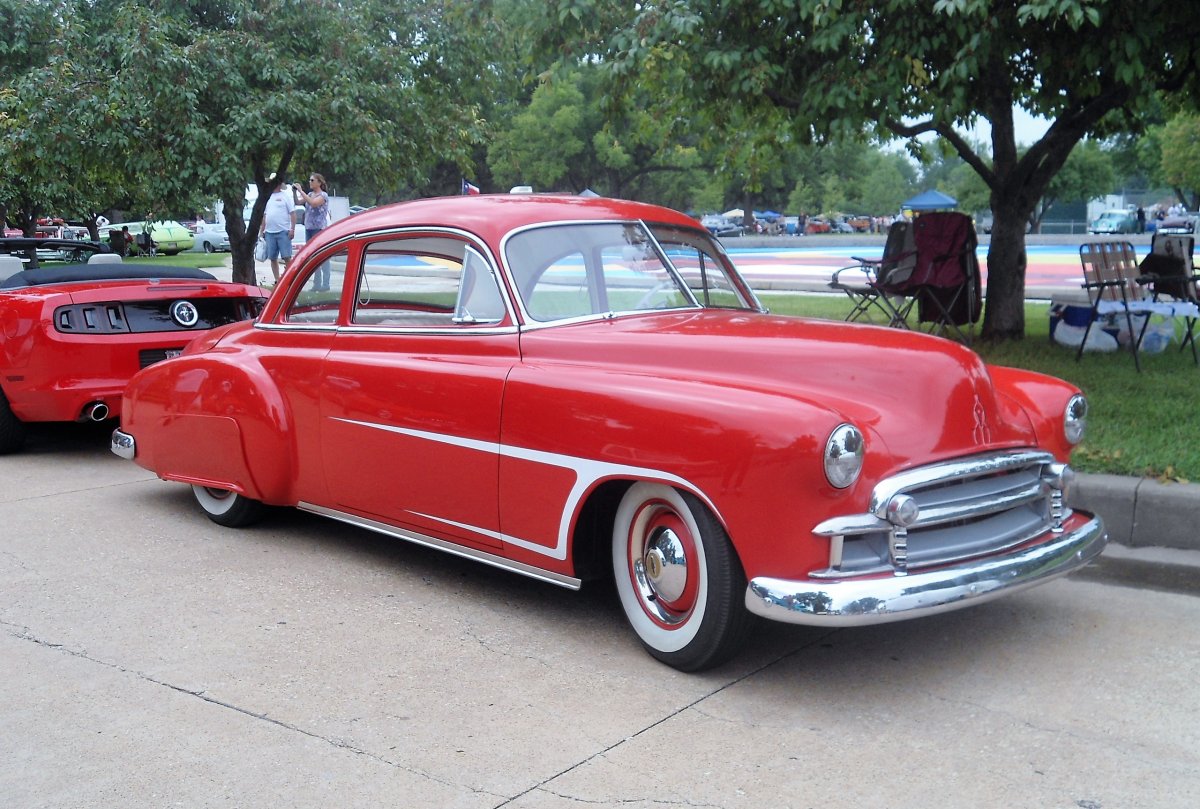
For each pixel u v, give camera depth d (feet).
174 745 10.89
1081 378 24.98
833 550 11.09
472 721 11.36
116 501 20.92
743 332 13.43
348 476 16.03
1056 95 30.12
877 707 11.59
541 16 27.91
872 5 24.18
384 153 39.19
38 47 47.83
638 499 12.71
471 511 14.29
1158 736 10.86
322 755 10.65
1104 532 13.30
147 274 25.44
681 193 202.08
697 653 12.21
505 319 14.24
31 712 11.66
